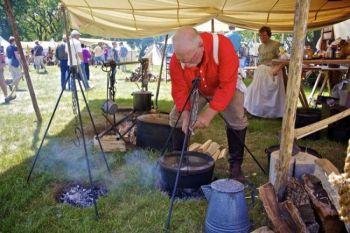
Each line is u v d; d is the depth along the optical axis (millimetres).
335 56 5199
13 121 5539
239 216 2129
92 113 6180
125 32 5633
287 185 2324
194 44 2359
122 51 18641
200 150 3738
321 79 8445
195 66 2592
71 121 5520
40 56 17109
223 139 4555
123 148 3932
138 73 11430
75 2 4605
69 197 2855
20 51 5289
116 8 4711
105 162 3531
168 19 5129
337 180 1693
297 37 2074
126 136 4312
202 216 2512
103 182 3150
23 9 36781
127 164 3576
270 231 2123
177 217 2504
